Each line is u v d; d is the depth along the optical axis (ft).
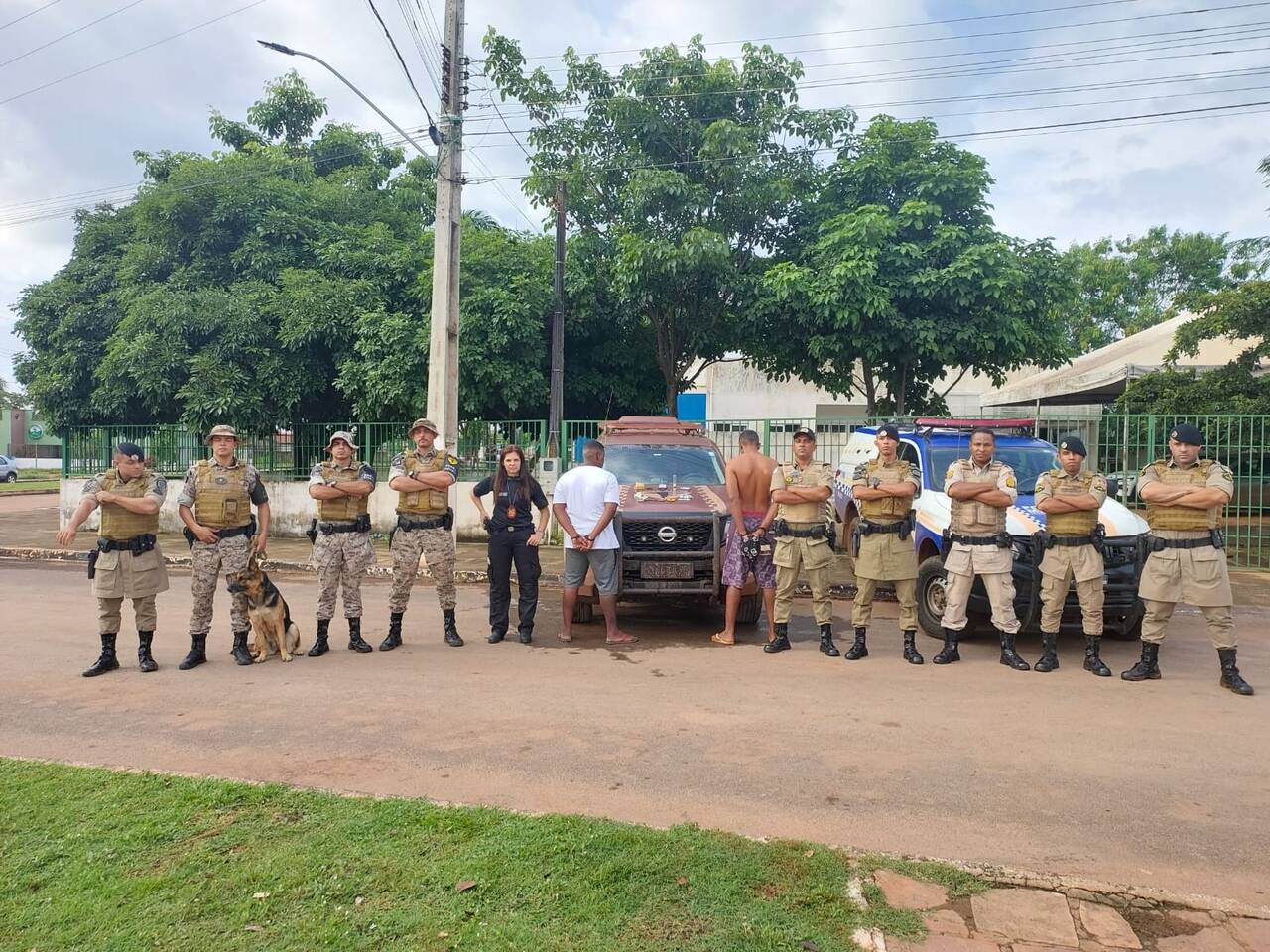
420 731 16.08
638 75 48.55
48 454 185.06
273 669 20.93
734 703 17.93
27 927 9.05
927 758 14.74
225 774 13.93
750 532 23.93
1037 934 9.31
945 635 22.13
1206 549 19.16
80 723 16.67
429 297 49.14
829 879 10.25
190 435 52.06
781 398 84.94
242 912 9.34
